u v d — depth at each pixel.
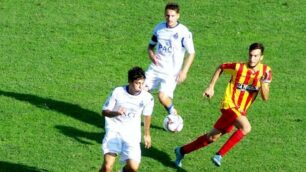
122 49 48.31
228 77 45.19
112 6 53.84
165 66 39.31
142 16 52.59
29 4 54.03
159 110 41.50
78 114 40.66
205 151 37.69
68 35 49.88
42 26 51.00
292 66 46.56
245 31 50.97
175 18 38.81
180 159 36.06
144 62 46.78
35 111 40.62
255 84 34.91
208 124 40.06
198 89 43.75
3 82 43.75
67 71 45.34
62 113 40.59
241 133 34.66
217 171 35.97
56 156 36.56
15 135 38.25
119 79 44.69
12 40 49.06
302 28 51.44
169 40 39.06
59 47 48.25
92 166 35.84
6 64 45.94
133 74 31.72
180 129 38.28
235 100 35.12
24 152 36.78
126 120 32.75
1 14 52.53
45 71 45.25
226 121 35.16
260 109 41.50
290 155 37.28
